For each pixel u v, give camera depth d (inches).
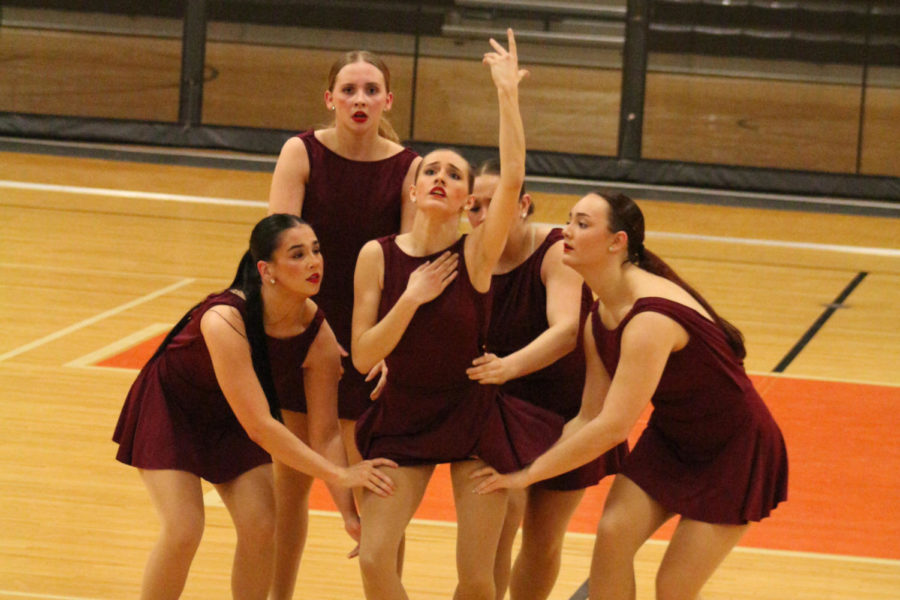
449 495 663.8
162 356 454.0
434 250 422.6
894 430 781.3
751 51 1643.7
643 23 1651.1
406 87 1722.4
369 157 503.5
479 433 425.7
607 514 433.4
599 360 437.1
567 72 1705.2
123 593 519.5
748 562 578.9
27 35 1734.7
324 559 571.2
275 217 424.8
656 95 1668.3
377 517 421.1
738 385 422.9
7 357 861.8
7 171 1569.9
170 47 1716.3
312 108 1722.4
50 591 515.8
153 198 1466.5
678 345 411.5
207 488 658.8
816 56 1636.3
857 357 955.3
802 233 1457.9
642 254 434.0
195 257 1192.8
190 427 448.5
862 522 631.2
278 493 487.8
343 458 453.1
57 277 1091.3
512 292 460.1
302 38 1712.6
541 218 1424.7
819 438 759.7
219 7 1705.2
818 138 1649.9
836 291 1181.7
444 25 1711.4
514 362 423.8
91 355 876.6
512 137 401.4
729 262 1283.2
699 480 428.1
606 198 421.7
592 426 411.8
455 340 416.8
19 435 710.5
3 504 608.4
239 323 424.2
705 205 1612.9
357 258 471.5
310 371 454.0
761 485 427.5
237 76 1720.0
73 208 1389.0
